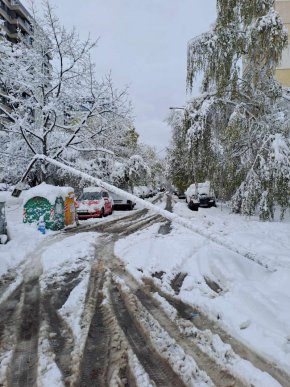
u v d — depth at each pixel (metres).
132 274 7.56
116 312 5.42
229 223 15.57
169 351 4.19
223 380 3.59
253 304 5.38
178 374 3.70
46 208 14.39
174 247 10.14
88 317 5.23
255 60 15.12
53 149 22.22
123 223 16.89
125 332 4.70
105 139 24.33
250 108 16.27
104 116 22.89
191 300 5.87
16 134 21.19
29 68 21.05
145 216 20.05
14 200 20.05
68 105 22.17
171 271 7.76
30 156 21.72
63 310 5.55
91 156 25.58
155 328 4.83
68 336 4.62
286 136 16.06
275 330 4.59
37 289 6.66
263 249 9.50
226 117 16.95
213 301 5.70
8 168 21.36
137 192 42.97
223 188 17.38
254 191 15.02
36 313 5.45
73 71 21.52
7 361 3.98
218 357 4.04
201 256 8.76
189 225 8.00
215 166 16.97
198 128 16.67
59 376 3.67
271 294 5.80
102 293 6.35
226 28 15.41
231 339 4.48
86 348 4.27
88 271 7.89
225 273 7.16
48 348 4.28
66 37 20.67
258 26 14.50
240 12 15.39
